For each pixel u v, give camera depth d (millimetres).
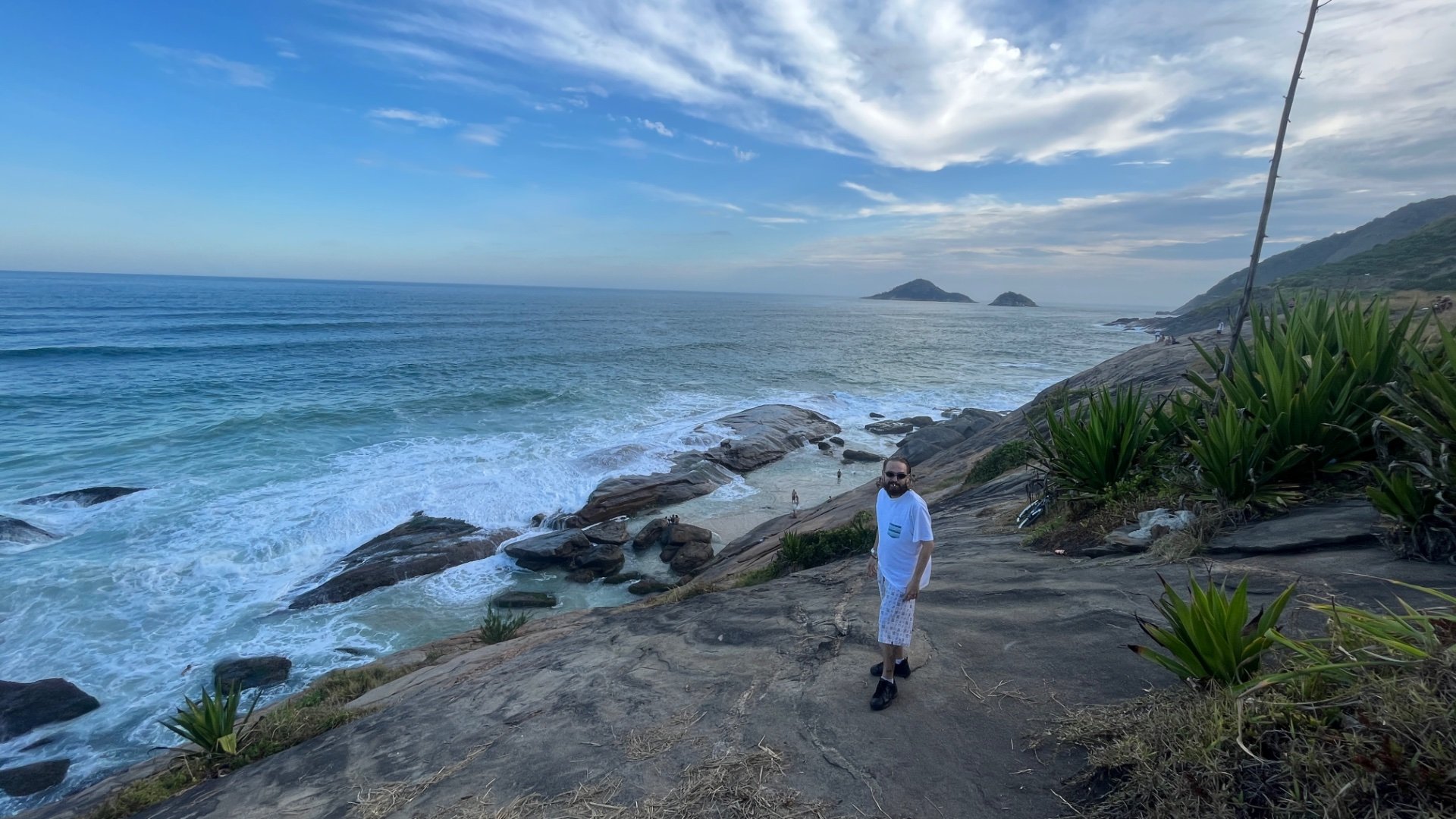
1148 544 5684
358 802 4371
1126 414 7312
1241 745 2520
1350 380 5602
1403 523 4293
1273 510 5461
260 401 33969
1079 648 4254
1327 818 2195
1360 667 2674
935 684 4207
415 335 72062
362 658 13227
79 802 7633
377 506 20172
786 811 3246
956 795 3148
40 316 77625
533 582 16922
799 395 42906
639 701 4957
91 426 28234
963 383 50938
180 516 19031
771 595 7488
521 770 4219
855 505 16078
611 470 24391
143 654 13062
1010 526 8289
